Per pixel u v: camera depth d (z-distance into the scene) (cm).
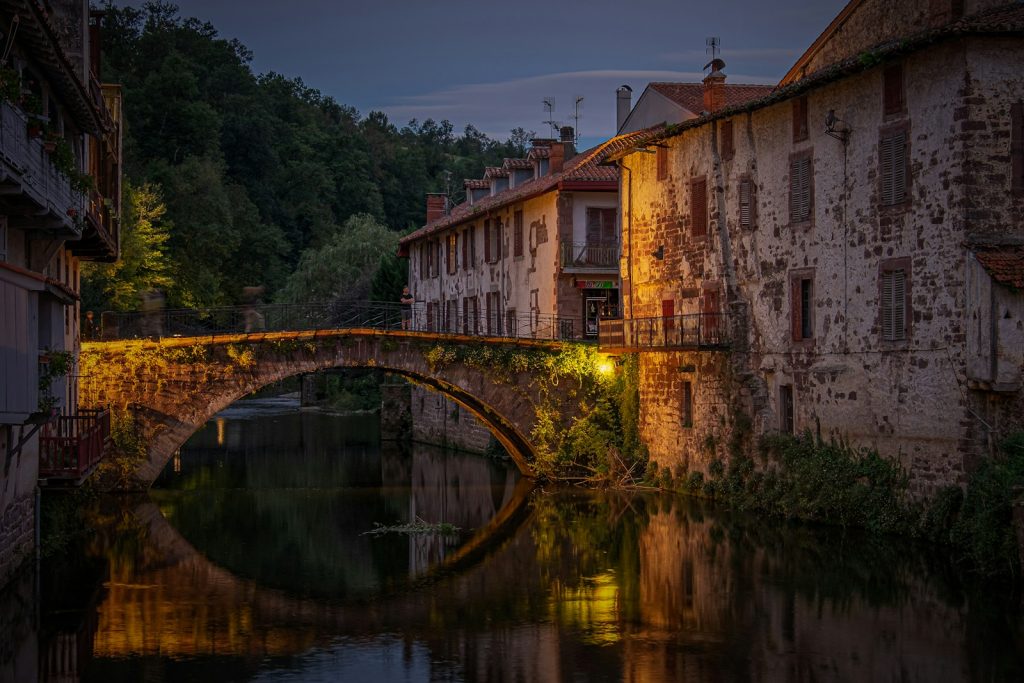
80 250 3166
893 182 2761
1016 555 2252
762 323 3272
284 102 13000
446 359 3853
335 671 1858
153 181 7944
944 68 2605
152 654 1955
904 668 1825
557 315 4431
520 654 1955
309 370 3731
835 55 3219
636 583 2467
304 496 3888
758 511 3200
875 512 2773
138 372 3609
